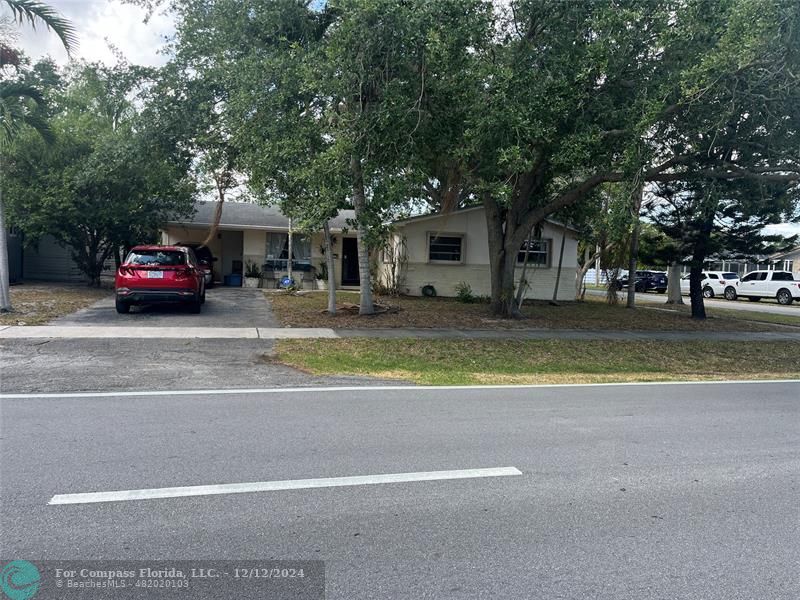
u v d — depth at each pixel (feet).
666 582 11.16
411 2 34.88
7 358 31.22
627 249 77.00
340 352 36.50
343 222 85.56
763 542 12.91
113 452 17.43
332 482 15.64
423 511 14.02
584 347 42.22
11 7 41.47
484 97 37.78
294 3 42.91
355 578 11.01
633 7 37.42
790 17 32.89
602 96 40.52
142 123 50.65
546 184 57.21
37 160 59.77
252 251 85.15
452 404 24.90
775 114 39.19
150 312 50.60
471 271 77.10
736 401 27.45
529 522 13.60
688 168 46.55
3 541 12.11
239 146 45.37
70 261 79.71
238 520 13.28
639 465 17.72
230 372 29.96
